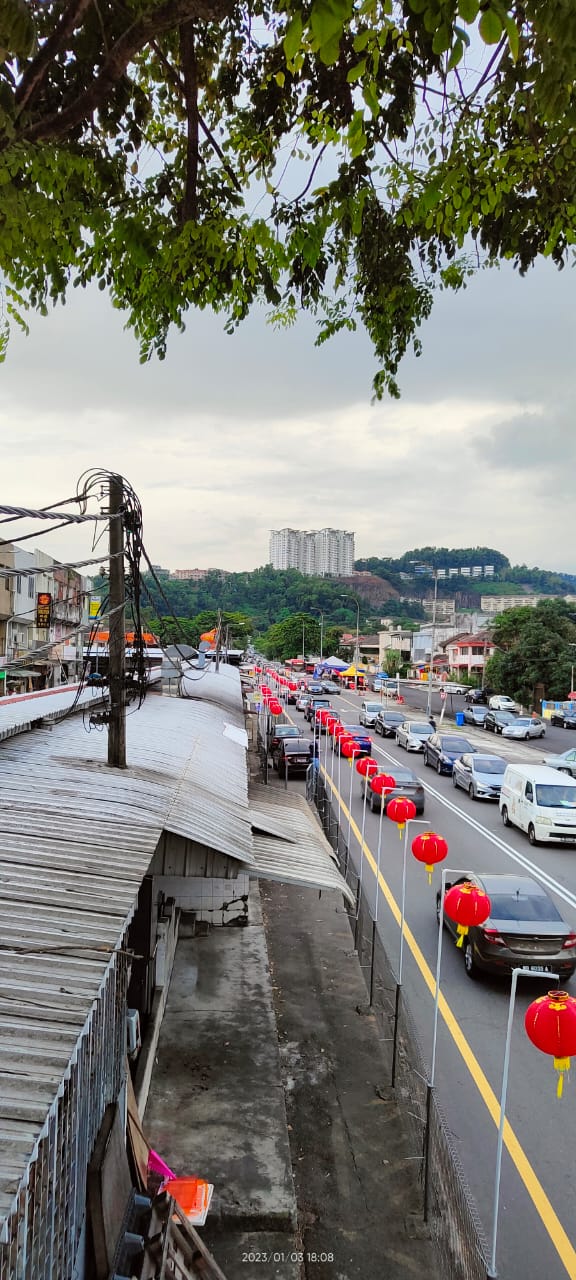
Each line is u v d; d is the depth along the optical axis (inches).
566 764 1120.8
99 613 333.7
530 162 240.1
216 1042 328.8
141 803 280.4
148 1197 181.2
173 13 181.8
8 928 157.8
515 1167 262.8
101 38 201.6
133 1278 147.9
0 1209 85.3
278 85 249.3
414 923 500.1
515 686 2209.6
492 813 871.7
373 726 1731.1
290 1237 223.1
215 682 957.8
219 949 442.0
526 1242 229.1
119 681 334.3
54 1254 110.5
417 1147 261.7
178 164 277.9
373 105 169.8
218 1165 248.5
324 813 657.6
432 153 252.8
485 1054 339.0
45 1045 118.6
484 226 274.8
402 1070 301.1
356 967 425.7
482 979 418.0
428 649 3747.5
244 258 275.0
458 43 128.1
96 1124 143.9
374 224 283.4
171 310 293.0
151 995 330.6
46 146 230.5
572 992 406.6
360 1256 219.8
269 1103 284.7
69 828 231.8
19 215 242.7
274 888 577.9
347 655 4463.6
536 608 2263.8
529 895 432.8
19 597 1286.9
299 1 131.3
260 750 1161.4
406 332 310.5
